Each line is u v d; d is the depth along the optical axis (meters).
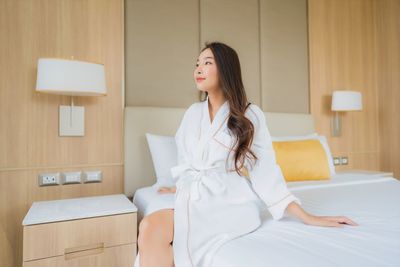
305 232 0.97
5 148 1.73
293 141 2.26
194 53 2.33
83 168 1.94
